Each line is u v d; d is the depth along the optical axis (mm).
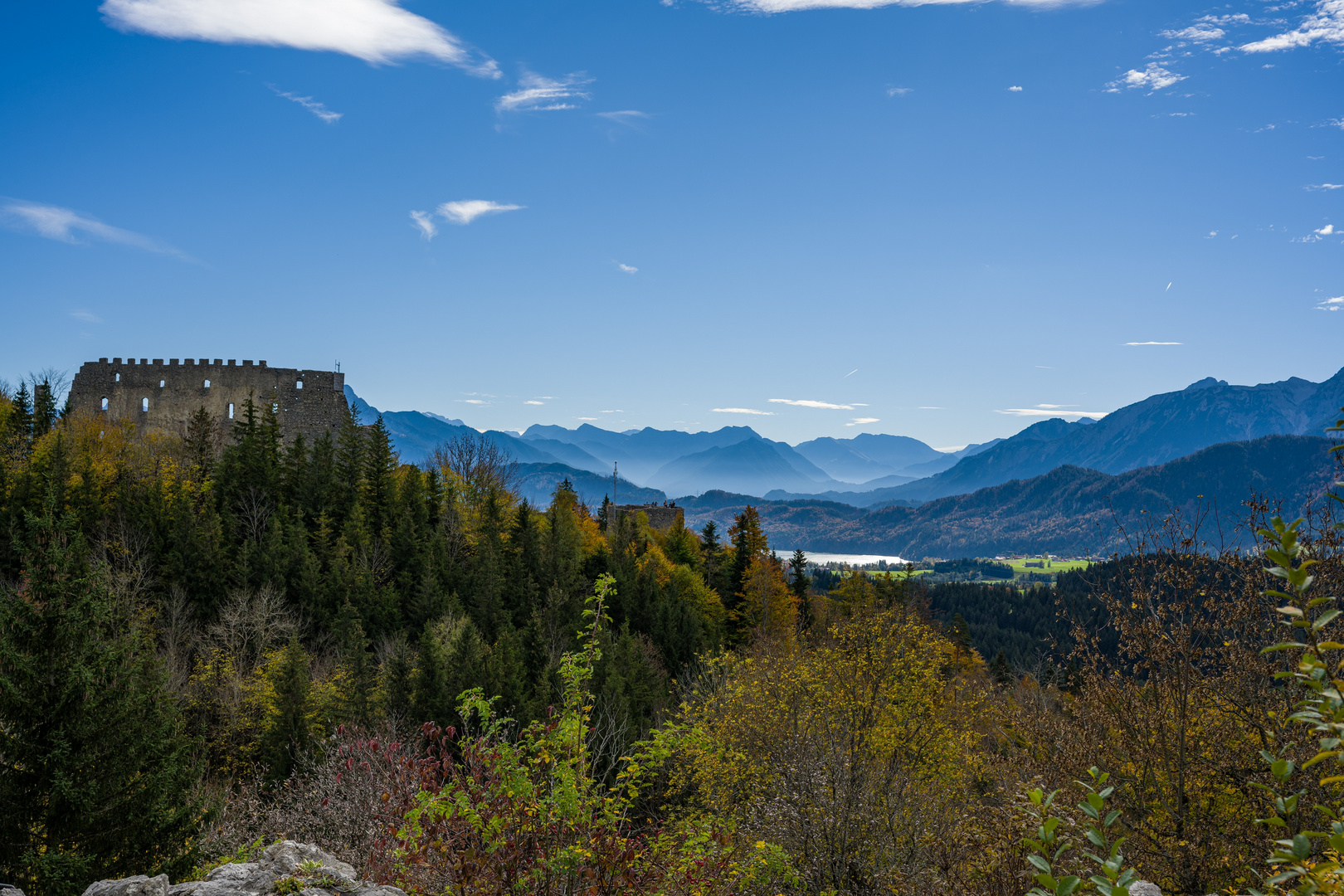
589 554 83125
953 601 155625
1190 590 14062
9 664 16016
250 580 55531
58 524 17609
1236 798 14656
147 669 19828
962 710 22031
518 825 9219
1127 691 15000
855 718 19562
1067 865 11484
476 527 78938
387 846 10305
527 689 42594
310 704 37312
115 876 16188
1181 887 13609
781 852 13664
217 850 18172
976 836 14484
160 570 53906
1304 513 11203
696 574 89812
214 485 69875
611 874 9086
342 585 58531
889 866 15922
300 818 17984
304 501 71875
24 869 15492
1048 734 16797
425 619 59219
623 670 45844
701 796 20359
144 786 17250
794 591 97500
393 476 81312
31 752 15930
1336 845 4512
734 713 21578
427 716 39000
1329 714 4535
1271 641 13258
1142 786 14844
